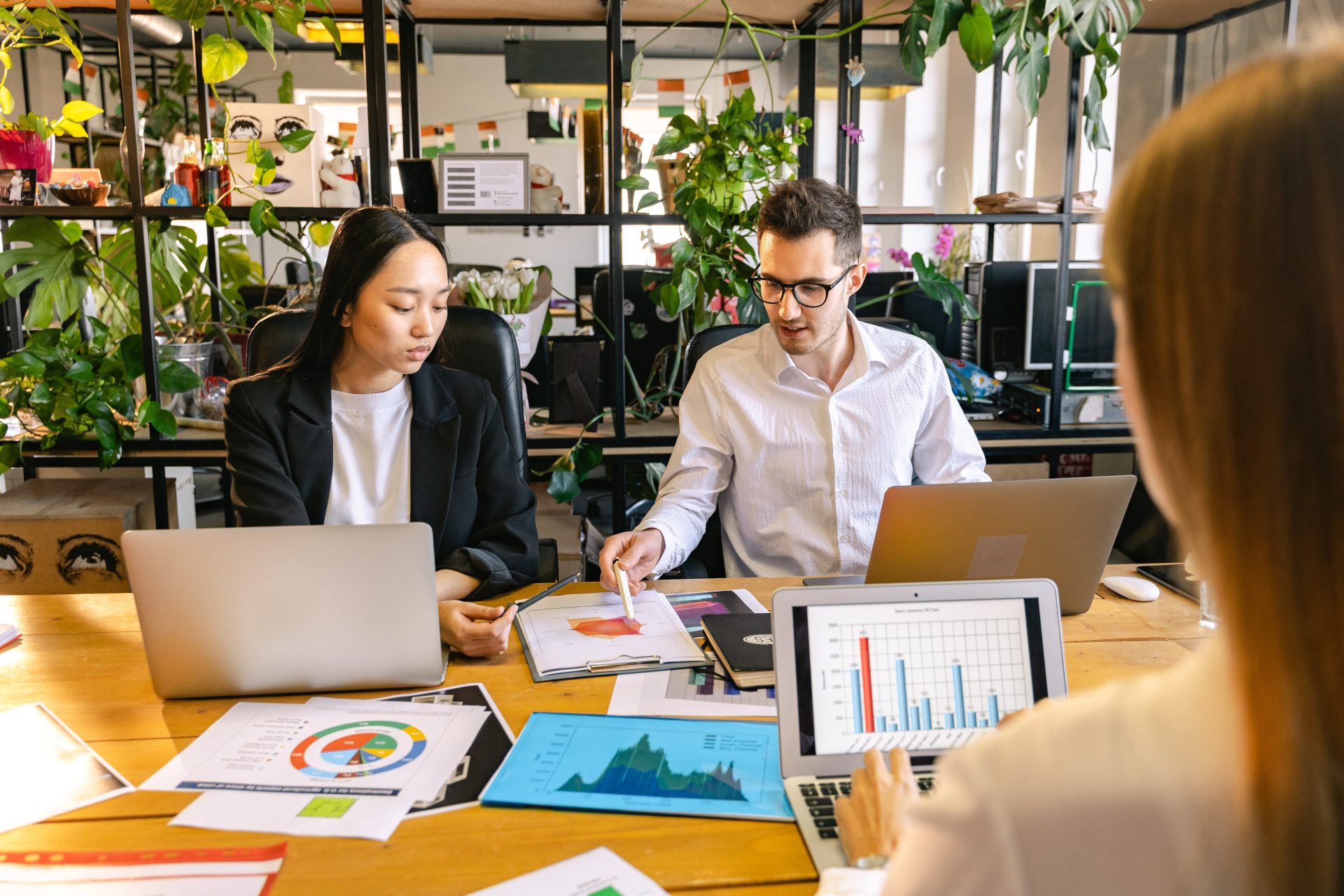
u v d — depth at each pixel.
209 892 0.88
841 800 0.91
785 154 2.67
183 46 5.52
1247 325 0.40
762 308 2.76
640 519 2.85
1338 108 0.39
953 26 2.55
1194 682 0.46
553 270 8.64
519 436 1.99
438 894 0.87
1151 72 4.27
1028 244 5.07
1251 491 0.40
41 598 1.65
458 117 8.45
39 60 5.83
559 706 1.25
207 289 3.44
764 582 1.73
